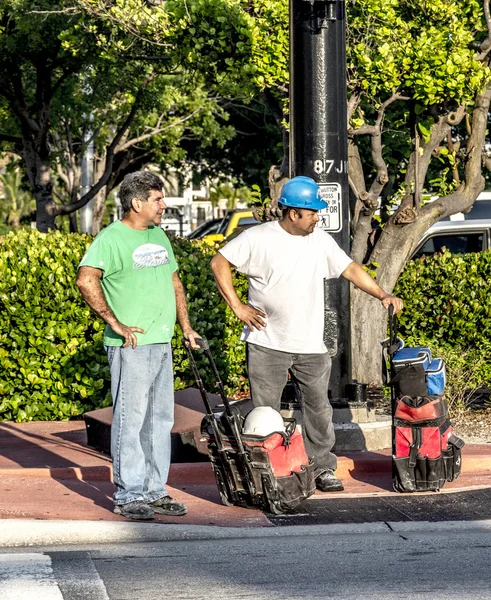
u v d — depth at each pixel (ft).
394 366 79.25
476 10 124.47
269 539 69.46
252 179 321.11
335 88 90.27
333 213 90.48
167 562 63.46
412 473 80.28
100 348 110.73
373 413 96.99
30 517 73.15
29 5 203.72
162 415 74.23
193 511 76.33
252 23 117.08
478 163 128.47
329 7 88.84
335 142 90.48
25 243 114.73
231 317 123.34
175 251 118.42
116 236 71.31
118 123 291.17
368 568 61.87
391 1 114.62
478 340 124.77
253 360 79.30
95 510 75.36
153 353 72.43
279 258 77.20
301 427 79.97
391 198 132.87
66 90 261.24
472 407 119.34
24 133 256.73
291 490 75.15
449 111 122.62
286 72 119.14
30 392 112.16
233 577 59.98
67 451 95.91
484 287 123.85
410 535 70.23
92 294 70.33
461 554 65.00
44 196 259.39
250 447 74.18
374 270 125.90
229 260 77.82
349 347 93.97
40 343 109.70
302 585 58.34
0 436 103.76
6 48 227.81
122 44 138.62
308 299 78.28
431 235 167.32
